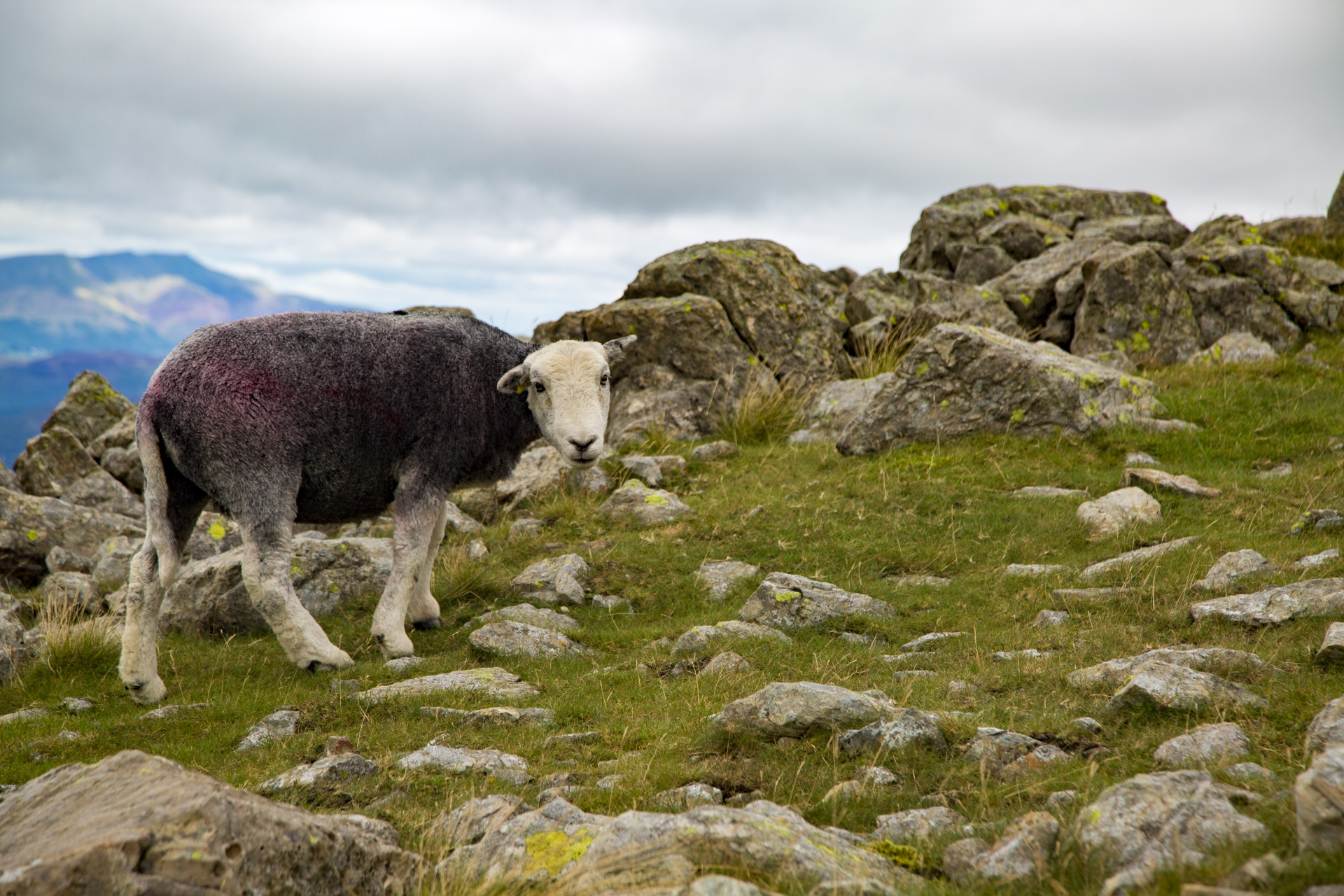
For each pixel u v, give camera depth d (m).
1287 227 18.06
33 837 3.04
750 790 4.42
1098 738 4.47
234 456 6.66
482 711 5.75
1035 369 10.82
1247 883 2.65
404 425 7.15
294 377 6.78
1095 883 3.04
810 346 13.86
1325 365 12.76
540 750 5.23
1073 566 7.75
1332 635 4.90
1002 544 8.54
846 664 6.22
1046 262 16.89
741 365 13.38
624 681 6.32
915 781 4.28
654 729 5.34
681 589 8.46
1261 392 11.90
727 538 9.32
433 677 6.45
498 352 7.52
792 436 12.51
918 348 11.22
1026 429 10.86
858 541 8.88
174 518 6.98
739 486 10.70
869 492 9.91
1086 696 5.05
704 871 3.18
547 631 7.31
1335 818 2.74
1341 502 8.02
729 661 6.35
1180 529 8.12
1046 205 20.62
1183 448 10.38
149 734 5.99
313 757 5.30
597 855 3.27
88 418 15.41
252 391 6.66
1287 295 14.48
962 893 3.10
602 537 9.74
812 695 4.97
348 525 11.23
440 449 7.29
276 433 6.73
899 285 17.09
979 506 9.34
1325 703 4.31
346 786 4.75
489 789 4.64
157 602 6.72
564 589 8.35
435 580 8.80
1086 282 15.07
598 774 4.79
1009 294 16.16
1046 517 8.88
